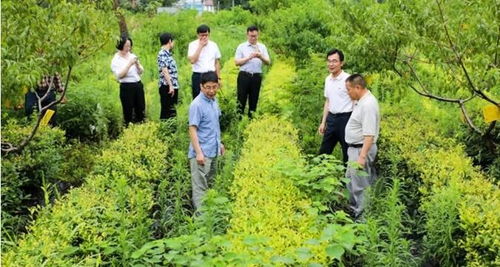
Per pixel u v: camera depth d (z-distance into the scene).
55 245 4.29
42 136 7.59
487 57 6.21
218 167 7.25
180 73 14.30
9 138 7.36
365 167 6.75
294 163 6.06
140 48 18.92
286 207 5.08
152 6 22.48
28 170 7.23
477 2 6.21
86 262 4.20
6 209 6.41
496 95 7.86
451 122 8.48
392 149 7.46
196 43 10.05
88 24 6.06
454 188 5.34
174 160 7.65
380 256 4.84
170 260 3.92
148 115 10.92
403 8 6.82
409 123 8.49
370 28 7.36
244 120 9.19
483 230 4.79
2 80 5.31
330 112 7.70
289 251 4.10
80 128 10.18
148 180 6.56
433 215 5.37
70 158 8.64
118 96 11.98
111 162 6.82
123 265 4.45
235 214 5.00
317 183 5.74
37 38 5.77
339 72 7.56
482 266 4.63
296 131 8.28
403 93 8.23
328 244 4.25
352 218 6.48
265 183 5.68
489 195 5.43
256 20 21.70
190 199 7.01
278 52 14.61
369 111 6.33
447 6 6.48
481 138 7.77
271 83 12.03
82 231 4.63
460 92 8.73
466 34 6.36
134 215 5.25
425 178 6.36
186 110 9.54
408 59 7.57
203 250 4.02
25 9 5.69
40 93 9.05
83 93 10.38
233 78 12.70
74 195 5.54
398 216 5.18
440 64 6.68
